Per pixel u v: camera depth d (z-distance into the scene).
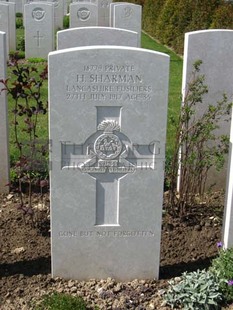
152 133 2.00
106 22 9.97
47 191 2.89
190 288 2.01
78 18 7.86
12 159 3.25
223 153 2.71
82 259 2.13
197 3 6.94
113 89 1.95
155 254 2.14
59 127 1.97
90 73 1.93
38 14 6.56
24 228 2.52
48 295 2.01
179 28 7.38
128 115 1.98
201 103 2.83
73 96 1.94
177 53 7.49
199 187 2.74
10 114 4.19
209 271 2.11
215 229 2.54
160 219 2.10
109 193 2.07
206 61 2.76
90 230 2.10
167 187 2.93
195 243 2.42
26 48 6.66
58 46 2.98
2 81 2.47
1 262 2.24
